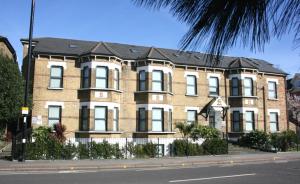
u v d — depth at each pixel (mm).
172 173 15086
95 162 19438
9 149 25500
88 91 26891
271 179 13047
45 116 26469
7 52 31703
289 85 50438
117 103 27812
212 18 1840
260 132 29906
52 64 27141
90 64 27047
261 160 22328
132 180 12789
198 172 15438
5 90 23203
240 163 20469
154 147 24172
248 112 32656
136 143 25141
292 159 23047
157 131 28203
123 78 28750
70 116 26953
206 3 1847
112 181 12523
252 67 32969
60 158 21469
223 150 26453
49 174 14789
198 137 26750
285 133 30531
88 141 24281
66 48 28250
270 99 34344
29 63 19812
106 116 26969
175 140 26000
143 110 28578
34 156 20828
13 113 23375
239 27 1815
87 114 26750
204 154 25844
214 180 12758
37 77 26641
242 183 12039
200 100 31328
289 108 46094
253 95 32969
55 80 27109
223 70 32656
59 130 23078
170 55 31234
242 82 32531
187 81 31141
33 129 22422
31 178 13312
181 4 1854
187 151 25406
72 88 27266
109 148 22812
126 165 18266
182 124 27406
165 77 29016
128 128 28312
